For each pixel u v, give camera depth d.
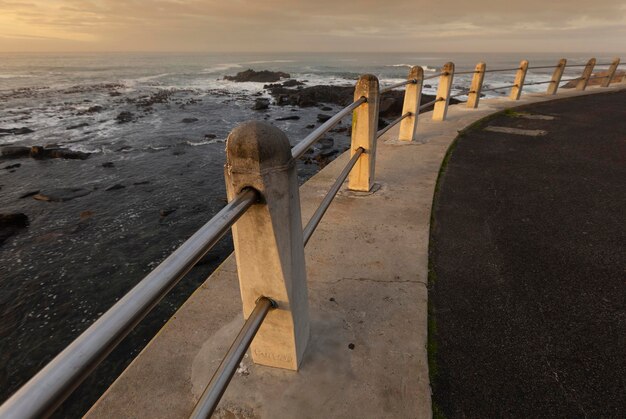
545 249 2.48
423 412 1.37
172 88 36.59
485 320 1.85
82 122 18.95
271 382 1.46
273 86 36.22
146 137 15.65
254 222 1.16
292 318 1.35
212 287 1.99
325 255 2.32
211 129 17.34
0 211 8.41
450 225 2.79
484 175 3.83
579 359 1.63
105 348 0.55
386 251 2.37
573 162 4.26
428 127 5.85
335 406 1.38
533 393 1.48
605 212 3.02
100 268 6.28
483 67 7.27
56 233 7.42
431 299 1.99
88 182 10.32
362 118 3.00
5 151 12.66
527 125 6.16
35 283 5.86
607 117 6.79
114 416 1.34
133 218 8.09
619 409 1.42
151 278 0.69
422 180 3.58
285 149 1.12
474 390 1.49
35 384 0.47
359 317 1.80
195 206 8.70
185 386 1.43
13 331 4.93
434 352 1.65
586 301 1.99
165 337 1.66
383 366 1.54
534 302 1.98
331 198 2.13
